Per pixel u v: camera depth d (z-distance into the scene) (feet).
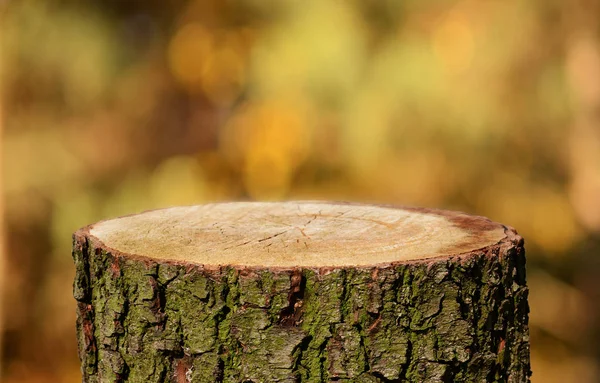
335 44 23.13
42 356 25.67
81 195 25.09
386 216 9.21
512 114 23.91
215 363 7.33
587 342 25.91
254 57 24.57
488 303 7.59
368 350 7.24
